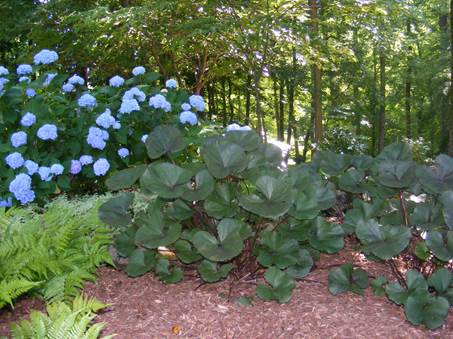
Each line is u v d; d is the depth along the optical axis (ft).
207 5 27.09
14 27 31.19
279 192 9.72
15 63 34.42
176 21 28.89
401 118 75.25
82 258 10.38
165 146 11.17
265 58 31.12
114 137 15.05
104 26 26.61
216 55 33.76
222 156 10.25
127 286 10.42
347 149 38.04
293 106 62.03
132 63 33.53
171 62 36.35
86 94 14.87
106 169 14.05
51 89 15.70
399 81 63.26
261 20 26.21
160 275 10.44
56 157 14.39
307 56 29.86
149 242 9.70
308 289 10.55
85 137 14.57
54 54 15.49
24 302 9.56
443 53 51.01
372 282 10.45
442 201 9.78
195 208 10.77
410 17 35.17
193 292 10.19
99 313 9.27
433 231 9.85
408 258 11.46
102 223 11.26
